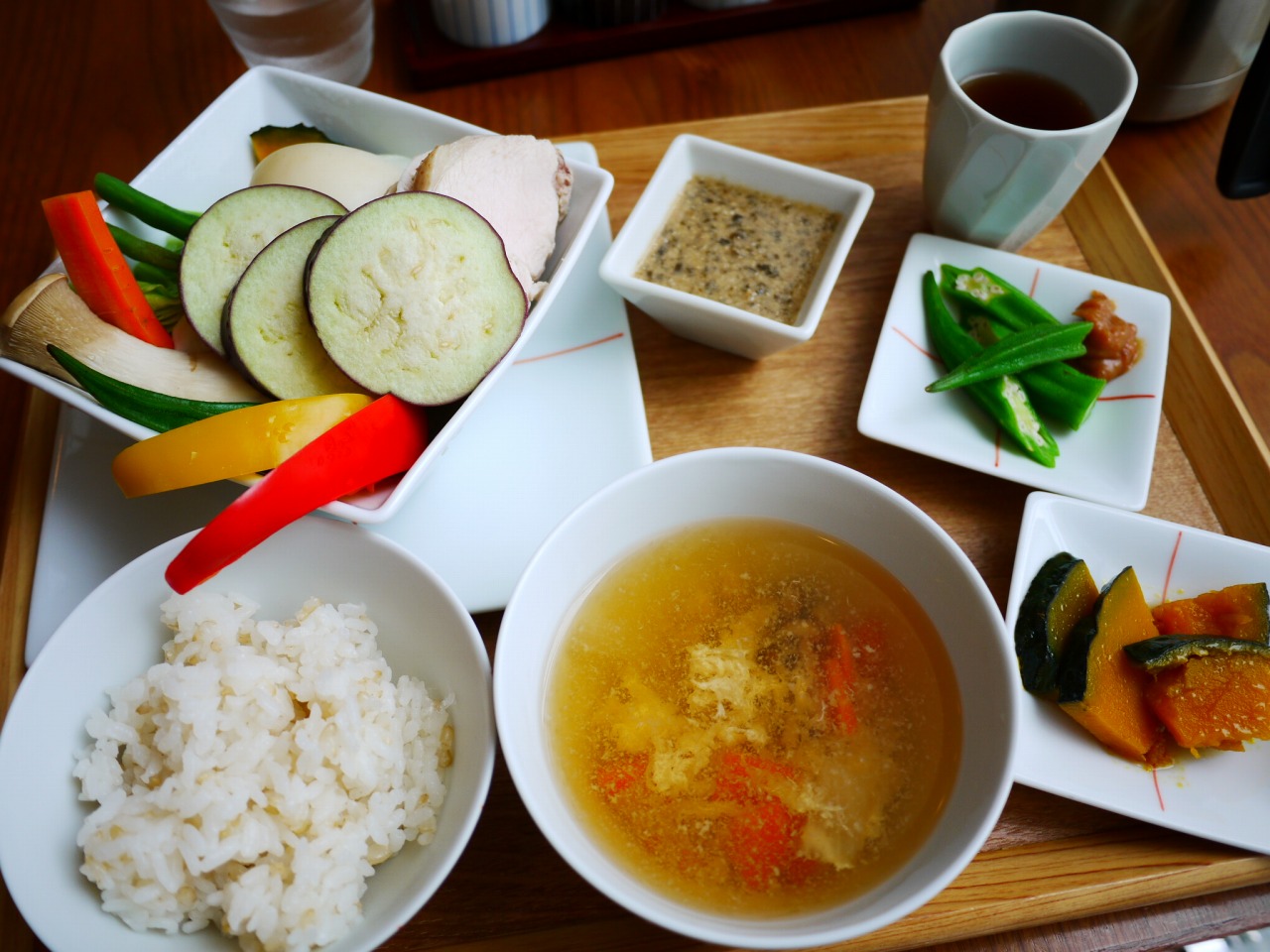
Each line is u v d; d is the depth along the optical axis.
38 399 0.34
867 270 0.38
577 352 0.35
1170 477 0.34
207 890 0.24
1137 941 0.27
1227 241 0.41
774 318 0.35
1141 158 0.44
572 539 0.27
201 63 0.48
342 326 0.29
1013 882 0.27
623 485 0.27
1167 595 0.31
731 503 0.29
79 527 0.32
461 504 0.32
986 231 0.37
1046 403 0.34
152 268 0.34
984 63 0.37
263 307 0.29
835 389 0.36
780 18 0.48
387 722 0.26
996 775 0.23
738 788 0.26
